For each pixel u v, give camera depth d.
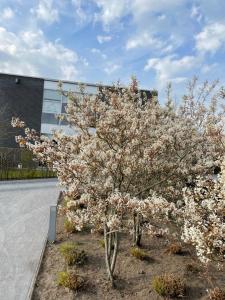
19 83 28.16
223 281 7.37
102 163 6.77
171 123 8.92
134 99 9.07
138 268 7.74
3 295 6.53
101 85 9.77
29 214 11.90
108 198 6.11
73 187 6.28
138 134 7.07
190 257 8.36
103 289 6.87
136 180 7.88
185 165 8.61
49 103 28.34
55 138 7.40
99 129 6.96
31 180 19.58
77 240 9.25
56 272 7.47
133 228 8.55
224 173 5.71
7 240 9.25
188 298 6.73
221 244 5.03
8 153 21.44
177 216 6.82
